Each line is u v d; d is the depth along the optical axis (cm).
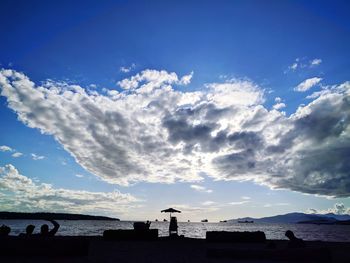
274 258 1264
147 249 1839
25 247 1268
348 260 1367
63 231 7138
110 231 2570
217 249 1369
